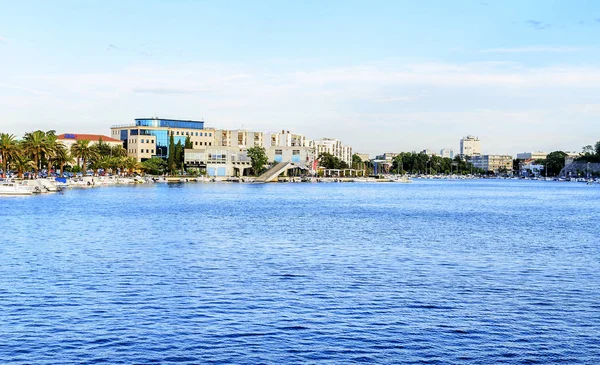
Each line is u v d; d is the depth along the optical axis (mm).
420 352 36406
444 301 47438
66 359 34812
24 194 176125
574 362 35250
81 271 57562
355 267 61094
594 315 43969
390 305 46125
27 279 53812
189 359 34938
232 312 43812
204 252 70125
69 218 109438
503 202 184750
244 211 133125
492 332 40031
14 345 36812
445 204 171000
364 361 35000
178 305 45531
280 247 74750
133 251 70250
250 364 34375
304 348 36781
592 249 75500
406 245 77625
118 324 40750
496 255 69812
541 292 50719
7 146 184500
